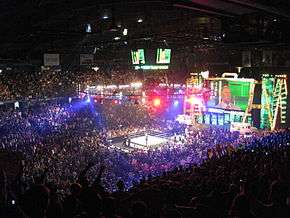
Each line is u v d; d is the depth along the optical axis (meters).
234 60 33.22
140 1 17.11
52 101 45.84
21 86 44.06
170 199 9.63
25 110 43.09
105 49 40.28
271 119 33.16
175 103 42.34
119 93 41.97
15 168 11.58
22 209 6.02
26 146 28.48
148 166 26.20
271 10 12.92
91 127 39.81
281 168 14.07
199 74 37.94
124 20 27.48
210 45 32.75
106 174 24.31
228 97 35.88
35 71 45.72
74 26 24.36
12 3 16.55
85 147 30.22
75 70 48.75
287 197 10.18
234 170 13.20
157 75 42.09
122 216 6.70
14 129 35.16
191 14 25.48
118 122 43.69
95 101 44.81
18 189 7.08
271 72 33.28
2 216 6.72
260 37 15.48
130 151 32.75
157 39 29.94
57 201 6.22
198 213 8.23
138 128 42.72
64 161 25.45
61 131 35.75
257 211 9.61
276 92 33.00
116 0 17.91
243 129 32.69
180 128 39.09
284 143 21.91
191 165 16.94
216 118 36.81
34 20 18.53
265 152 18.22
